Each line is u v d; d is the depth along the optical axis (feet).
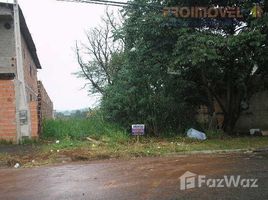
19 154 47.55
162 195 27.07
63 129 64.34
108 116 68.18
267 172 34.35
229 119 69.62
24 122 58.29
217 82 67.21
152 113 65.92
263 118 73.97
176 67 59.31
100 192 28.50
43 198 27.37
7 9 68.13
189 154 47.91
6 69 70.90
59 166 40.98
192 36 55.57
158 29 59.16
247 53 57.82
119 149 49.88
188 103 71.10
